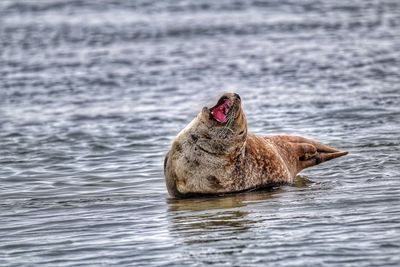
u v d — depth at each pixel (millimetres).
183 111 84000
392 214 45906
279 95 89750
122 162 63594
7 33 152625
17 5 191500
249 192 53969
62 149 68750
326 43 127562
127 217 48844
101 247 43188
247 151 54281
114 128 76688
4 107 90250
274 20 155875
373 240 41469
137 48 131750
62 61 122062
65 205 52219
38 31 153875
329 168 59062
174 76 106750
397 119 74500
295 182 56219
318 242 41719
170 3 185875
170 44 134500
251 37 137375
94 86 102062
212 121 51875
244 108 83188
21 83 105625
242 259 39969
